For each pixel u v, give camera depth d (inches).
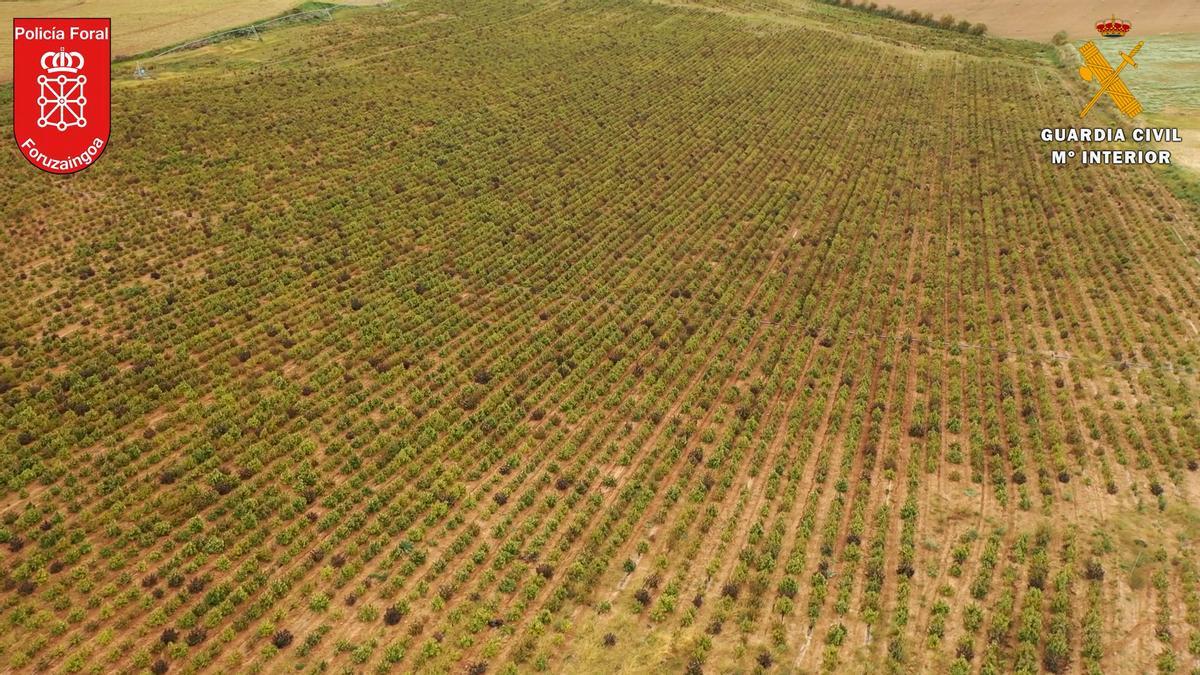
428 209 3998.5
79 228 3570.4
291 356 2886.3
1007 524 2139.5
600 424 2596.0
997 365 2866.6
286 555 2062.0
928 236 3863.2
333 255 3511.3
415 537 2127.2
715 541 2106.3
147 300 3134.8
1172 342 2906.0
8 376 2652.6
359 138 4702.3
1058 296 3277.6
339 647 1811.0
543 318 3211.1
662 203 4180.6
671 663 1755.7
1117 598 1894.7
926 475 2331.4
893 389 2753.4
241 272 3361.2
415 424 2591.0
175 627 1861.5
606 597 1942.7
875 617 1847.9
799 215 4082.2
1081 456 2353.6
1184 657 1756.9
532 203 4133.9
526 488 2322.8
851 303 3206.2
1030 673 1727.4
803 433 2514.8
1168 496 2206.0
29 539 2073.1
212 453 2407.7
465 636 1828.2
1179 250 3521.2
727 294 3304.6
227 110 4840.1
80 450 2415.1
